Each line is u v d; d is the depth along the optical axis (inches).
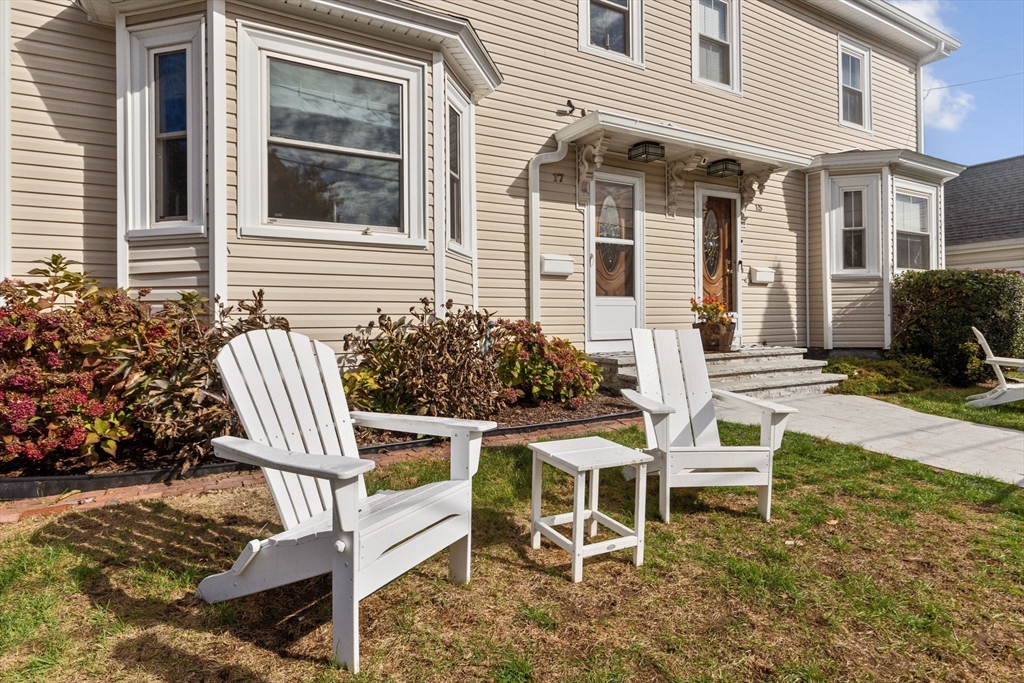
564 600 85.8
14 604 79.7
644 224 290.5
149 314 144.6
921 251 361.7
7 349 125.6
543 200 261.4
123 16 168.6
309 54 170.9
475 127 241.1
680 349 143.3
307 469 63.4
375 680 66.7
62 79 176.7
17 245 171.9
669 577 93.4
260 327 146.9
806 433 186.2
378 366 166.7
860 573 95.0
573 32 269.0
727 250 323.0
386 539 71.4
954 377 303.6
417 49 187.2
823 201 340.5
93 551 95.1
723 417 206.8
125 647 71.8
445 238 194.9
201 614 79.4
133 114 169.5
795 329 345.7
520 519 114.7
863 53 379.2
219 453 71.7
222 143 160.7
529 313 256.4
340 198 177.0
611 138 256.1
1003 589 90.4
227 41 161.6
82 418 124.4
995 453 166.9
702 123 308.2
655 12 294.4
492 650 73.2
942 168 350.0
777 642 76.3
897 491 133.5
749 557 100.6
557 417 192.2
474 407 173.8
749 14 326.6
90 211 180.1
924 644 76.3
